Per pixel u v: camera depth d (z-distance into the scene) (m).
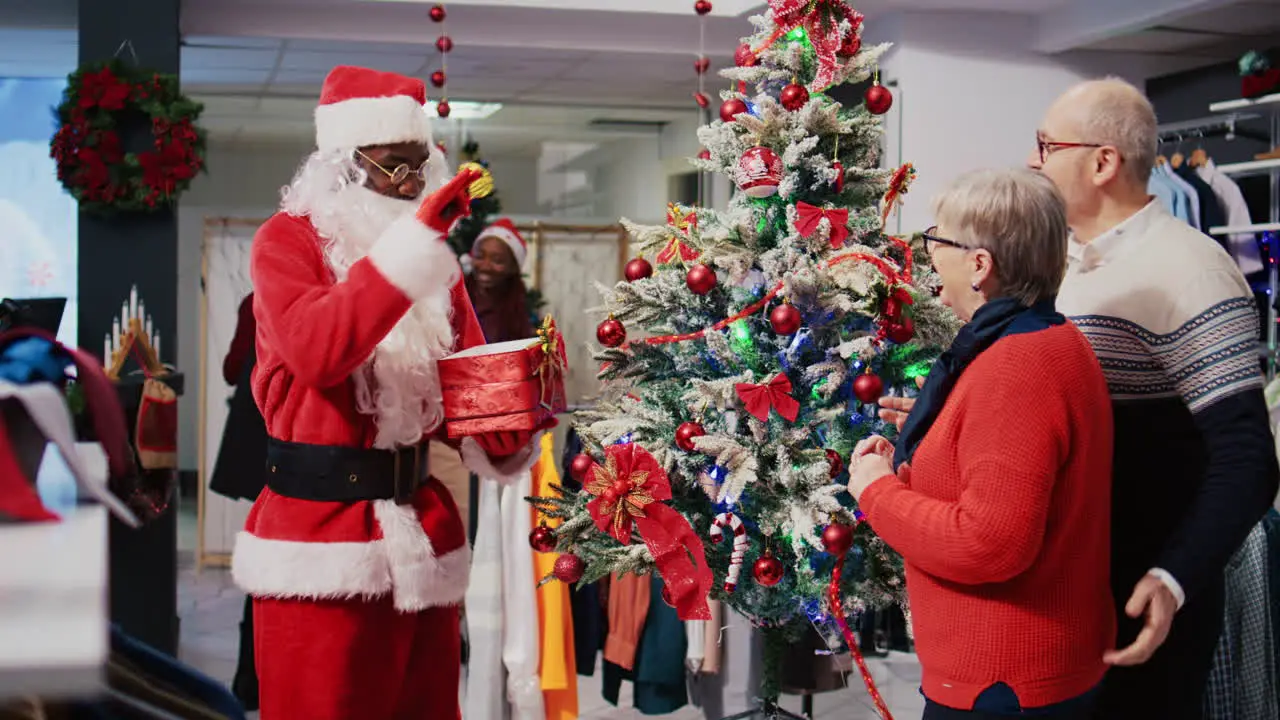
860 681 4.27
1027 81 5.20
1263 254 4.81
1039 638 1.56
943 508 1.57
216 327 6.95
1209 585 1.95
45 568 0.78
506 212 8.70
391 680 1.96
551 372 2.06
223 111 7.46
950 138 5.12
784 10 2.32
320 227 1.97
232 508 6.83
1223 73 5.30
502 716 3.30
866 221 2.39
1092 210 1.96
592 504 2.25
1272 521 2.68
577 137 8.40
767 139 2.33
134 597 4.21
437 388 2.04
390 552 1.92
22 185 6.66
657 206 7.97
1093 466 1.58
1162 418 1.93
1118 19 4.64
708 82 6.52
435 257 1.78
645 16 5.12
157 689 0.99
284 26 5.05
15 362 0.90
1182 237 1.90
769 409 2.20
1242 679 2.63
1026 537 1.49
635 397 2.53
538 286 7.69
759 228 2.38
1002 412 1.53
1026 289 1.62
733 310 2.35
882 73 5.26
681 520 2.24
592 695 4.16
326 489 1.91
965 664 1.59
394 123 1.99
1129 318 1.90
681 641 3.48
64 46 5.65
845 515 2.18
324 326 1.76
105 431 0.95
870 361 2.36
